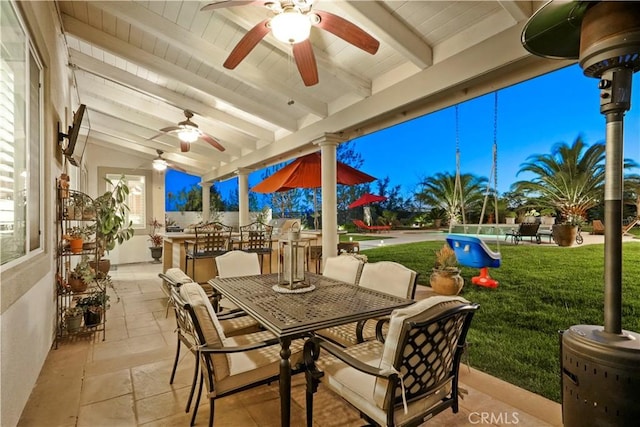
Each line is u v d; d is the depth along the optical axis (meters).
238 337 2.32
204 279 4.99
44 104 2.89
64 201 3.73
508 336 3.20
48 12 3.02
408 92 3.52
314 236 6.10
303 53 2.71
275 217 11.37
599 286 3.21
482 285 4.12
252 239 5.21
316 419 2.07
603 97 1.43
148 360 2.93
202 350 1.77
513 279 3.89
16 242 2.18
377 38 3.25
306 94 4.57
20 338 2.09
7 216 2.00
